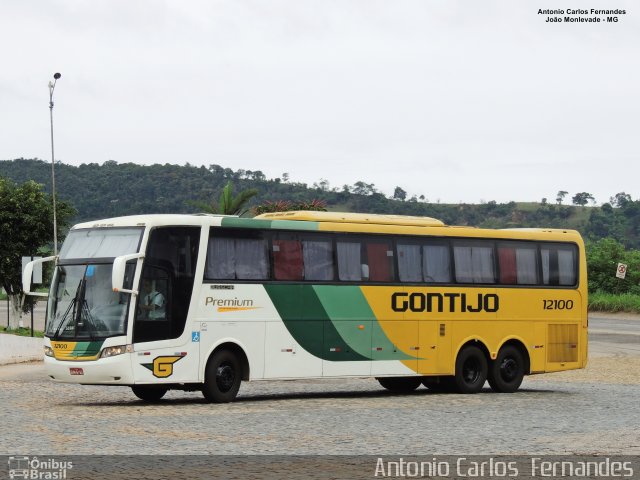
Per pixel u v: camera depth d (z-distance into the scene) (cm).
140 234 2716
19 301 6462
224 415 2497
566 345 3531
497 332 3375
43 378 3659
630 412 2664
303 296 2972
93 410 2591
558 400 3048
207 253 2808
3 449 1856
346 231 3081
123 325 2652
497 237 3406
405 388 3478
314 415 2525
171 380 2719
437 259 3266
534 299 3466
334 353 3023
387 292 3138
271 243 2934
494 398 3120
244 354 2869
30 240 6525
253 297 2878
